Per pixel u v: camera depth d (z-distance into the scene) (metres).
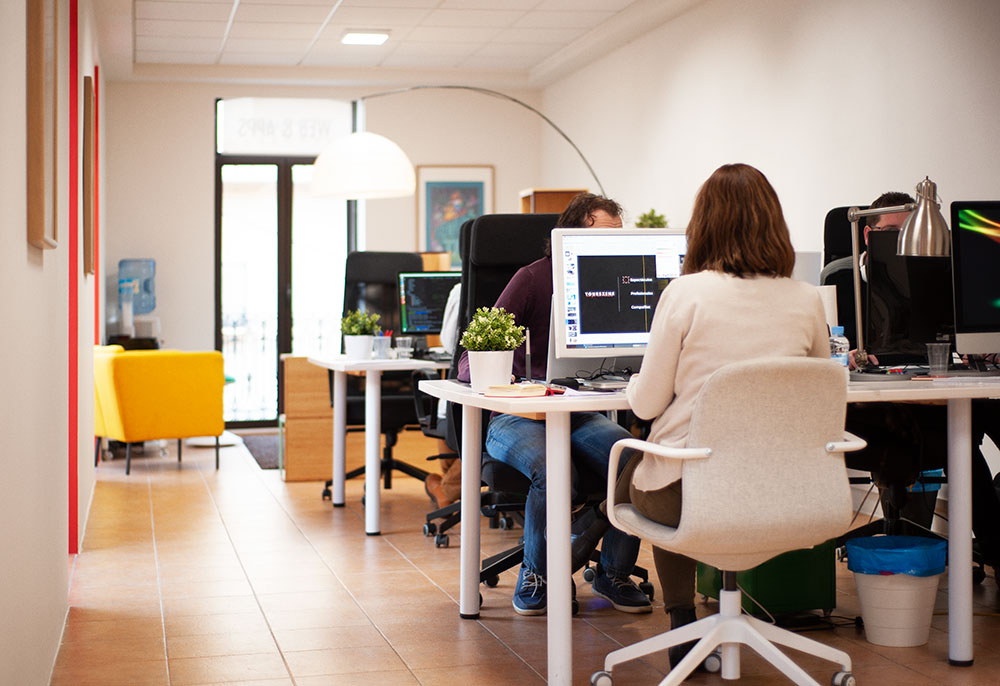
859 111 5.61
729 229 2.56
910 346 3.51
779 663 2.60
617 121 8.49
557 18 7.90
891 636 3.20
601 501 3.35
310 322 9.89
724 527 2.41
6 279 2.11
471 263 3.90
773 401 2.41
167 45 8.52
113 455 7.98
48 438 2.95
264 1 7.32
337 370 5.23
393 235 9.86
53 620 3.07
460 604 3.58
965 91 4.87
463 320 4.00
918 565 3.16
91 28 6.30
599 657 3.10
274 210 9.77
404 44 8.65
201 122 9.50
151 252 9.42
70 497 4.56
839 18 5.74
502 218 3.88
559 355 3.08
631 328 3.16
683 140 7.45
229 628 3.45
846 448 2.49
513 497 4.04
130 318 9.08
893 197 3.88
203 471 7.19
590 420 3.37
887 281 3.49
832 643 3.25
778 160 6.34
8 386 2.13
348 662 3.09
